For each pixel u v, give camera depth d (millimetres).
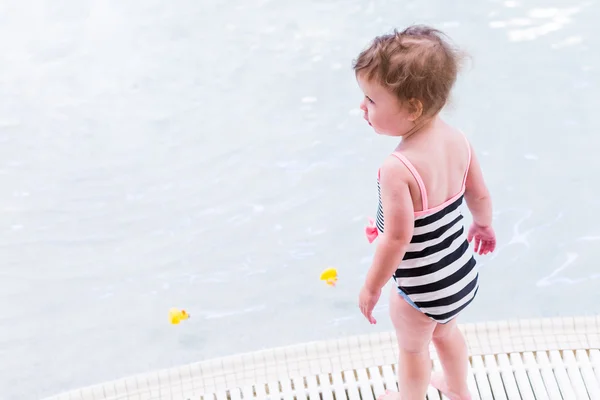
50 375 4652
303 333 4820
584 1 7293
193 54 7180
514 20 7102
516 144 5941
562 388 3701
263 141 6211
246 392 3840
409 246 2920
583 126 6047
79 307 5078
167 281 5215
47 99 6805
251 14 7590
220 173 5980
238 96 6668
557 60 6637
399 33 2709
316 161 5996
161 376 3939
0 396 4543
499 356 3914
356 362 3941
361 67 2711
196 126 6414
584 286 4957
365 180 5797
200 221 5621
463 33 6969
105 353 4777
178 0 7855
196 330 4879
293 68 6879
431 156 2791
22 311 5062
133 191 5887
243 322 4910
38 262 5391
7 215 5730
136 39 7445
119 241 5520
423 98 2652
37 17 7770
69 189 5930
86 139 6375
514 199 5551
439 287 2977
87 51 7332
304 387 3836
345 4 7547
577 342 3947
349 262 5234
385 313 4949
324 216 5574
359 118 6332
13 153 6266
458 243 2984
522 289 4992
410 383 3324
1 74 7090
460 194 2965
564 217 5406
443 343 3346
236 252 5375
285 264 5270
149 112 6602
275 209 5660
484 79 6512
